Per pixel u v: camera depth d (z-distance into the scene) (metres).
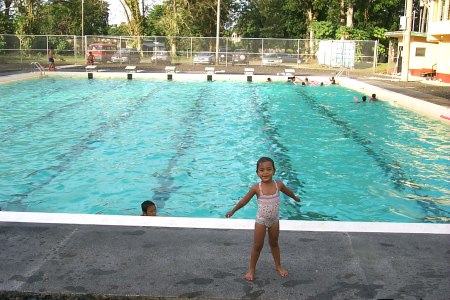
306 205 7.27
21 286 3.64
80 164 9.43
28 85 22.98
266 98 19.70
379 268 3.99
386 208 7.20
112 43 38.94
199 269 3.95
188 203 7.38
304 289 3.64
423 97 17.86
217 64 37.84
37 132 12.35
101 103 17.59
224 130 12.93
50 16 59.53
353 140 11.79
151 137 11.93
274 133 12.60
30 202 7.36
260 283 3.72
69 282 3.71
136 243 4.46
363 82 24.23
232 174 8.87
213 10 54.00
